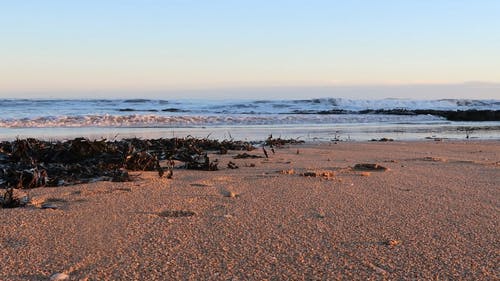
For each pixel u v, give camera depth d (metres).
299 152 11.77
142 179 7.01
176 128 22.80
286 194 5.91
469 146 13.85
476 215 4.85
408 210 5.06
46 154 8.73
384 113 39.09
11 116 27.64
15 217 4.62
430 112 37.41
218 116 30.70
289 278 3.14
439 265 3.38
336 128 23.94
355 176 7.44
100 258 3.49
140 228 4.29
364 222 4.55
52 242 3.86
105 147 8.88
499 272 3.25
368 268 3.33
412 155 11.12
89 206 5.14
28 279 3.08
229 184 6.64
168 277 3.14
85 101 59.47
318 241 3.94
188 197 5.68
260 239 3.99
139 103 60.06
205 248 3.74
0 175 6.89
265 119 29.38
